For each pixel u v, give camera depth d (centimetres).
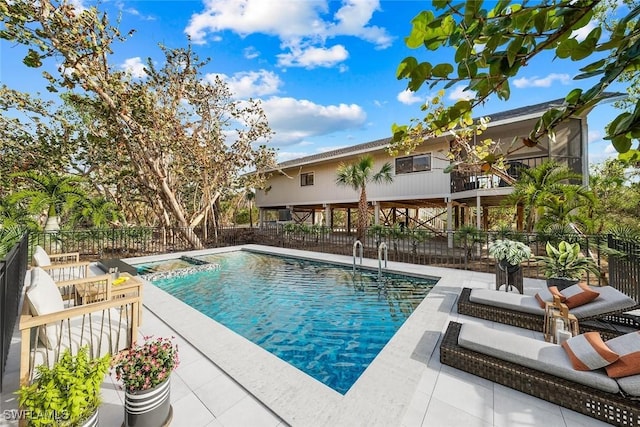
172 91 1348
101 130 1441
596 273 542
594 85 93
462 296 493
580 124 1006
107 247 1288
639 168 1035
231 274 861
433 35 103
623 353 238
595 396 231
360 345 423
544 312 386
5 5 794
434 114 167
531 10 93
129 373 219
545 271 563
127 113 1101
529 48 101
